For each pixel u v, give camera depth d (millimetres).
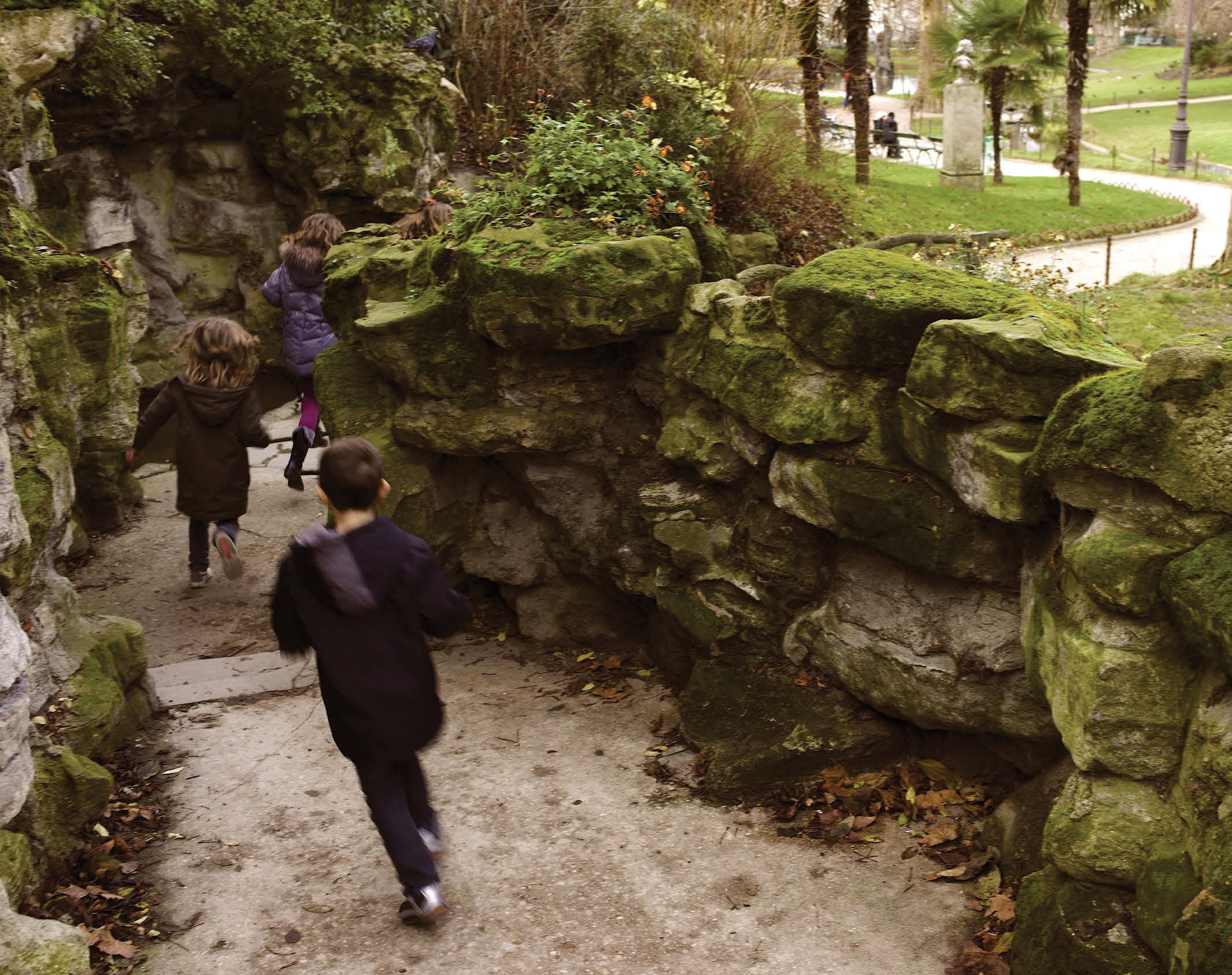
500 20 11742
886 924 3383
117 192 10250
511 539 5473
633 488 5090
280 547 7008
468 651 5430
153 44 9773
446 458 5465
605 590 5395
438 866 3723
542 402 5105
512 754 4461
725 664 4574
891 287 3881
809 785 4098
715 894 3557
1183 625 2670
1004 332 3320
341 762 4457
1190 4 35938
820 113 13445
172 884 3662
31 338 4883
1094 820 2883
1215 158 39875
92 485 7188
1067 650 3012
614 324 4723
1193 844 2678
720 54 11156
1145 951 2717
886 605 4051
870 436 3949
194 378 6074
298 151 10695
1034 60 25641
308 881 3674
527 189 5289
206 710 4922
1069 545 3102
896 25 41156
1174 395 2703
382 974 3230
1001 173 28141
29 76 5789
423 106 10891
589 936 3371
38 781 3611
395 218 10938
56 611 4332
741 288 4723
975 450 3420
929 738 4125
